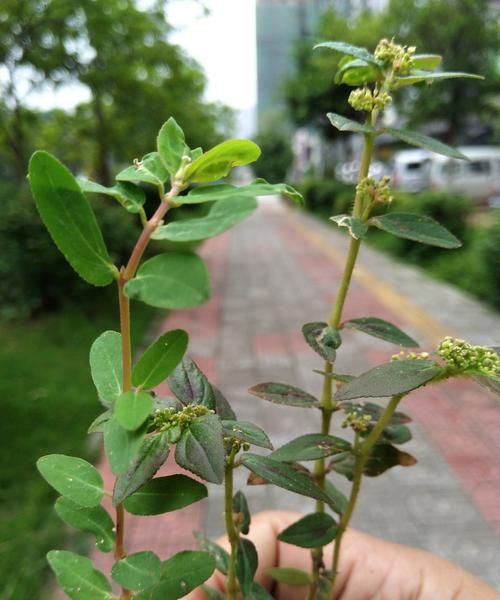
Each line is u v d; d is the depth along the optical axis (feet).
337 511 0.50
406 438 0.52
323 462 0.54
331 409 0.50
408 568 0.68
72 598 0.39
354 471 0.49
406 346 0.46
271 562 0.69
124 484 0.34
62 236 0.27
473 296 3.60
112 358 0.37
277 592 0.70
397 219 0.44
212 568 0.39
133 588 0.36
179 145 0.32
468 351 0.36
